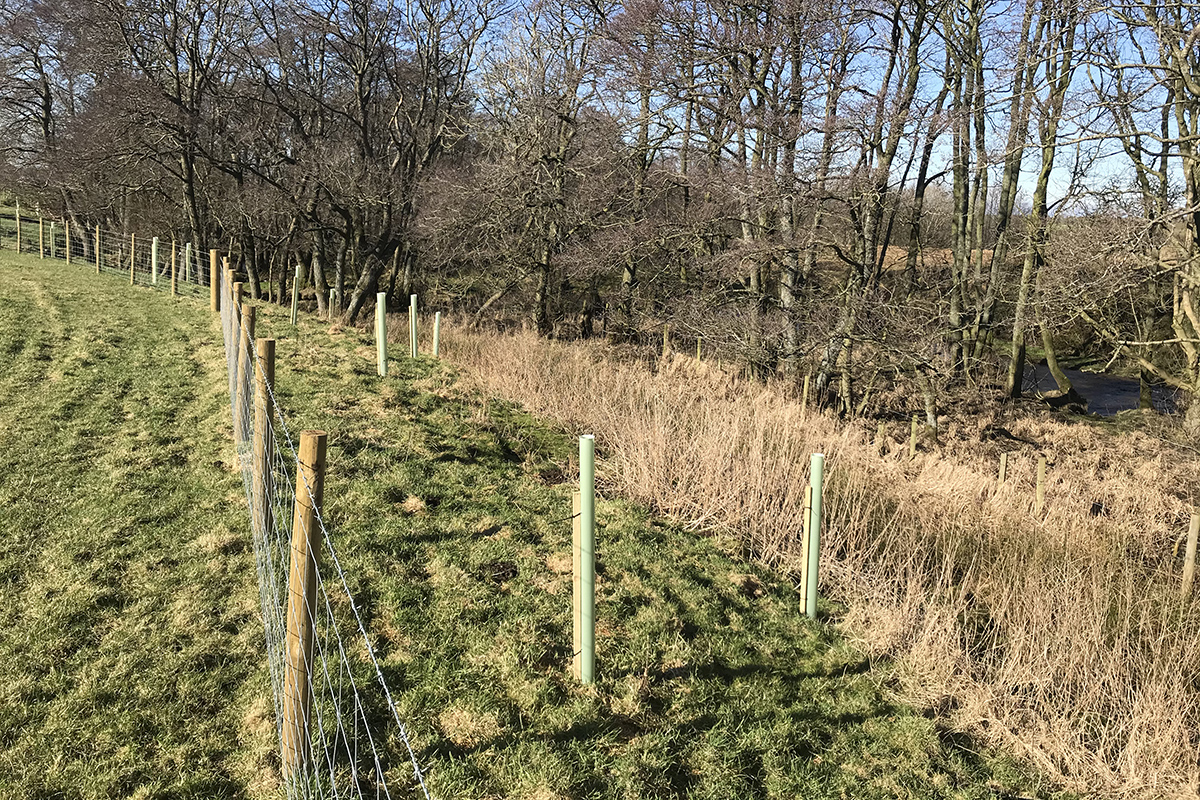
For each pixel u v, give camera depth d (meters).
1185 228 14.28
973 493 9.05
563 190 18.98
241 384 6.26
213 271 12.02
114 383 8.46
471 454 7.82
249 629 4.34
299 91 23.81
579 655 4.29
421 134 25.23
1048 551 7.56
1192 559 7.09
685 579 5.74
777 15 13.57
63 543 5.10
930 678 4.93
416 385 9.80
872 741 4.25
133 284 15.38
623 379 11.34
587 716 3.97
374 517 5.89
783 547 6.76
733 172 14.12
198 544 5.19
